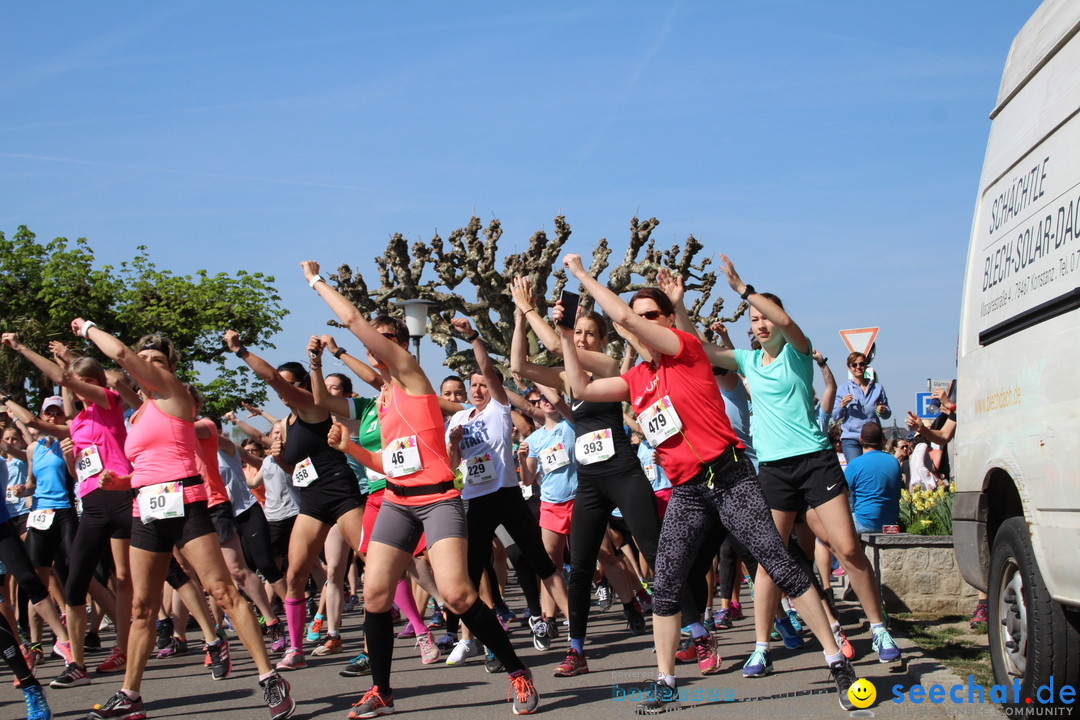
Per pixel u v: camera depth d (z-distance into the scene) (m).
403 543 5.64
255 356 7.36
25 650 8.91
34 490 10.03
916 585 8.76
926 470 13.31
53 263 42.00
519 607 11.77
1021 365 4.77
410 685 6.72
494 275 31.78
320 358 7.37
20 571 7.13
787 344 6.33
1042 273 4.59
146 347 6.09
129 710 5.89
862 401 12.79
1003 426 4.97
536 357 31.39
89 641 9.59
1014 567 4.88
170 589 9.05
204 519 5.74
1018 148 5.11
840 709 5.29
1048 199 4.62
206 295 43.81
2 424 10.82
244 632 5.71
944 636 7.41
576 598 6.80
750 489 5.32
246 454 10.77
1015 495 5.07
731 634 8.54
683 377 5.36
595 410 6.77
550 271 32.12
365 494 8.84
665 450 5.41
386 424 5.65
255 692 6.77
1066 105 4.53
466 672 7.16
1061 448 4.24
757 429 6.45
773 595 6.46
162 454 5.74
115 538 7.57
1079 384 4.10
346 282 29.81
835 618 7.33
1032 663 4.53
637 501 6.61
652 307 5.60
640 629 8.80
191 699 6.64
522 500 7.59
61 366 7.36
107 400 7.48
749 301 6.11
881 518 9.18
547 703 5.88
